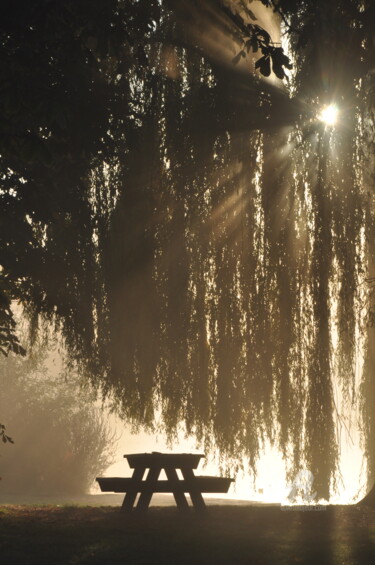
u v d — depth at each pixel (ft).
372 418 52.54
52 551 31.27
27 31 38.52
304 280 52.65
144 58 47.16
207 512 43.16
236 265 53.47
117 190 54.60
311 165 53.21
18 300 53.78
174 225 54.34
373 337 52.49
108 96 47.93
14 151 34.76
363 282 52.26
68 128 44.21
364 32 43.93
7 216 47.78
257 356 52.26
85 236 52.54
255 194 54.08
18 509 46.93
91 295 52.80
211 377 52.90
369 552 31.91
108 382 53.72
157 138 54.60
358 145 52.80
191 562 29.14
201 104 54.03
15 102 34.94
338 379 52.13
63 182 48.14
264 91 52.90
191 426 53.21
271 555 30.78
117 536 35.17
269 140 53.72
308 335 51.98
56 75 43.83
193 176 54.44
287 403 51.60
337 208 52.60
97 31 39.88
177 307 53.42
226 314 52.95
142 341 53.31
